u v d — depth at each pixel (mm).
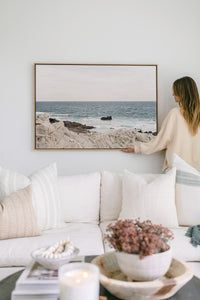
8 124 3051
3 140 3053
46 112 3061
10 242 2053
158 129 3109
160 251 1222
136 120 3100
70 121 3076
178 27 3104
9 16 3031
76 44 3066
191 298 1237
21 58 3045
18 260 1933
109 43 3080
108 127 3092
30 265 1355
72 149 3074
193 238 2100
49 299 1164
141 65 3082
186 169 2549
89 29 3068
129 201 2459
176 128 2945
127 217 2406
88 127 3084
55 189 2537
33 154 3070
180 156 2932
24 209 2188
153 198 2385
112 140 3096
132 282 1180
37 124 3053
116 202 2674
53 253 1328
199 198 2441
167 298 1229
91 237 2166
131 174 2586
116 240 1233
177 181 2531
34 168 3072
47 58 3059
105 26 3074
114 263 1420
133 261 1194
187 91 2910
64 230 2385
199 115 2922
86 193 2689
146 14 3088
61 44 3061
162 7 3094
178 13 3098
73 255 1327
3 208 2117
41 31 3049
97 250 1999
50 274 1255
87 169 3104
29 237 2162
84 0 3062
